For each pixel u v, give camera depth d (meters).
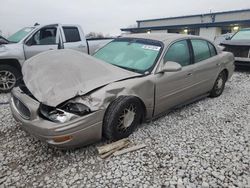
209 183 2.49
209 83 4.76
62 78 2.88
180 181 2.51
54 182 2.46
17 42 5.77
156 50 3.67
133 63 3.62
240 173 2.66
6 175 2.56
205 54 4.61
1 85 5.40
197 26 24.41
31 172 2.61
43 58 3.48
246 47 7.68
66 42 6.45
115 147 2.98
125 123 3.15
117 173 2.60
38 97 2.72
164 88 3.58
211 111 4.43
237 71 8.40
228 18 24.78
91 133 2.78
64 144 2.62
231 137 3.45
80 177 2.53
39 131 2.60
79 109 2.64
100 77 2.98
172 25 27.59
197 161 2.85
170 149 3.08
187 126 3.76
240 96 5.40
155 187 2.41
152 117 3.66
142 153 2.97
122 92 3.00
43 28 6.11
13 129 3.56
